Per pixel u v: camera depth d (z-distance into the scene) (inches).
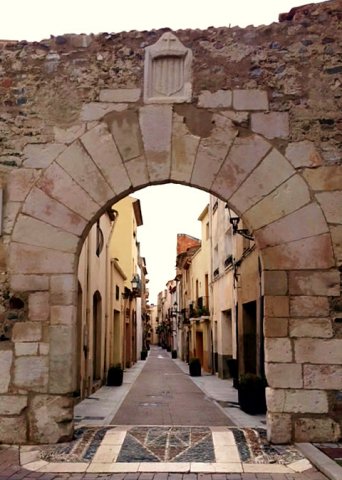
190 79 272.5
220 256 801.6
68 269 260.8
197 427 271.0
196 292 1182.9
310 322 249.9
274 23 275.7
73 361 254.5
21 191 267.1
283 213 259.6
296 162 263.0
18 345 254.5
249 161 264.7
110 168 268.2
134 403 456.1
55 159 269.0
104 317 655.8
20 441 246.2
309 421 241.6
